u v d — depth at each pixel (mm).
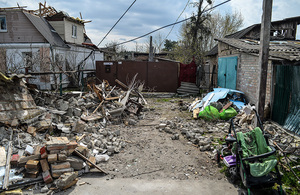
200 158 5555
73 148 4633
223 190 4234
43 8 20625
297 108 6641
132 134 7230
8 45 16016
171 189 4242
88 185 4312
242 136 4316
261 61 6078
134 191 4152
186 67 15477
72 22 20156
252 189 4180
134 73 15523
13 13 16078
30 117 6062
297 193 4066
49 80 15227
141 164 5203
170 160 5430
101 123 7762
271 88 7863
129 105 9758
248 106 8430
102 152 5590
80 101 8977
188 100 13477
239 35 19000
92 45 22281
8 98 5855
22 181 4082
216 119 8578
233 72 11836
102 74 15664
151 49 21406
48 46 16047
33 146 5059
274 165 3730
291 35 17609
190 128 7805
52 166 4289
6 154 4594
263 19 5980
